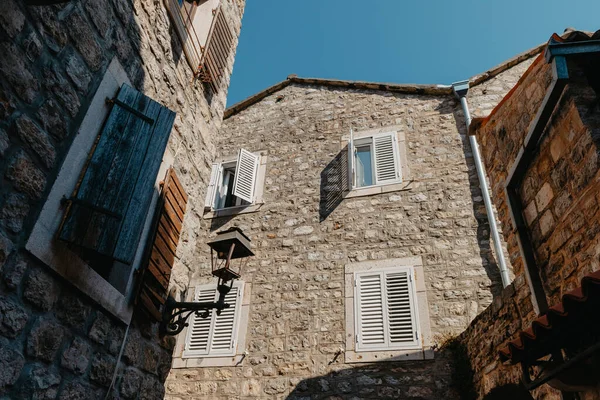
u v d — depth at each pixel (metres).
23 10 2.77
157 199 4.21
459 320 6.09
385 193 7.48
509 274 6.24
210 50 5.49
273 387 6.33
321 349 6.42
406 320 6.30
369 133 8.34
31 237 2.70
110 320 3.52
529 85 4.05
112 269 3.65
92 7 3.43
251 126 9.41
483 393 4.96
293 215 7.84
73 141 3.13
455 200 7.07
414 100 8.48
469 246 6.61
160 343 4.26
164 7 4.57
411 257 6.77
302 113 9.16
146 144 3.66
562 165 3.47
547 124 3.68
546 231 3.71
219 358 6.79
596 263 3.01
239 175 8.38
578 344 2.82
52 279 2.94
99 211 3.15
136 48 4.02
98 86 3.45
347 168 8.00
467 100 8.07
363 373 6.07
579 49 3.35
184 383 6.74
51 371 2.89
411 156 7.75
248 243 4.59
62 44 3.11
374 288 6.69
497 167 4.75
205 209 8.47
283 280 7.19
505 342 4.41
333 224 7.46
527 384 3.10
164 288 4.25
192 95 5.12
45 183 2.91
